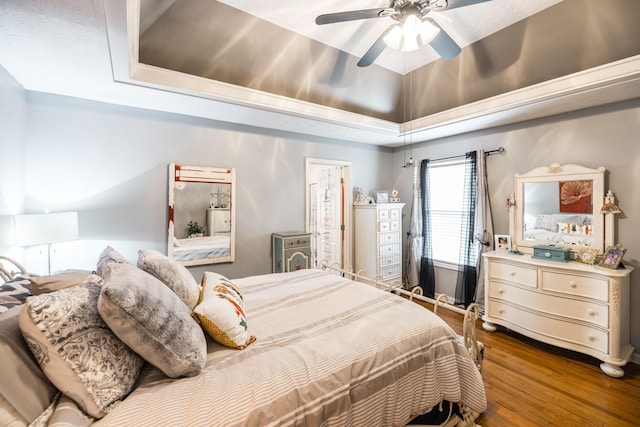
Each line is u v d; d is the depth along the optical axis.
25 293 1.35
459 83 3.08
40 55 1.77
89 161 2.51
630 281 2.46
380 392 1.19
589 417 1.80
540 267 2.62
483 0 1.73
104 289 0.92
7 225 1.97
